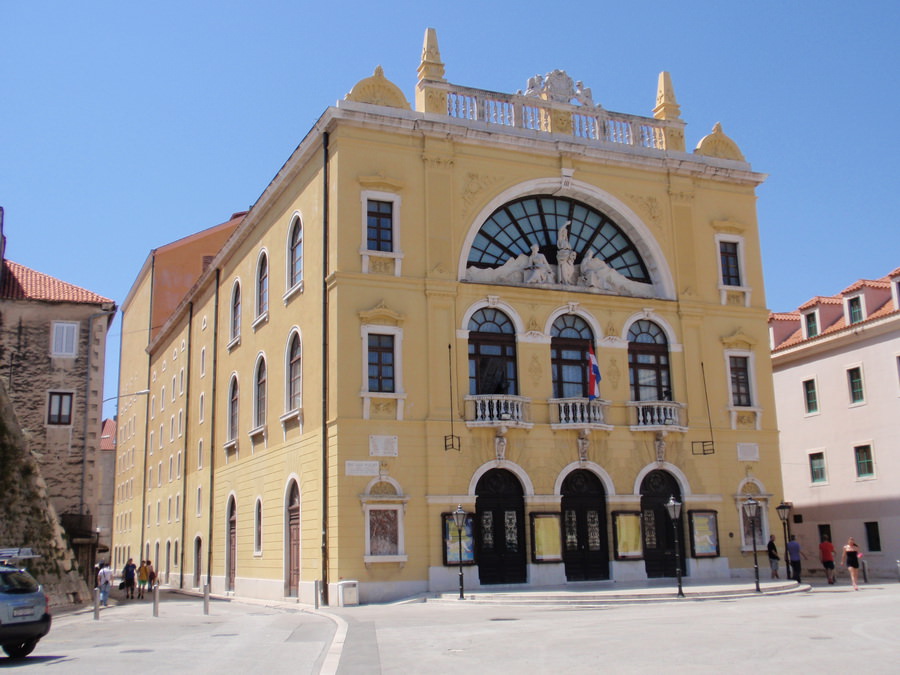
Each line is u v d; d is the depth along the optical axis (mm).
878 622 16094
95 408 38844
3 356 38094
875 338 35719
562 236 30188
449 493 26281
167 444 48625
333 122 27484
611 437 28844
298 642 15680
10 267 41125
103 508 72562
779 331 42062
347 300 26391
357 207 27094
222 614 23938
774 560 29297
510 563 26875
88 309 39781
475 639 15242
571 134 30781
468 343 27797
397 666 12227
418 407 26562
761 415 31328
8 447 30672
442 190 28234
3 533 29109
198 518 40281
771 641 13758
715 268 32000
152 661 13297
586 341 29547
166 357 51188
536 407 28156
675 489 29688
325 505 25719
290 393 29938
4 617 14148
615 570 27891
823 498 37969
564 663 12086
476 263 29016
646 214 31328
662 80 33375
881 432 35188
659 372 30344
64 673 12094
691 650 12953
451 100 29250
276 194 32500
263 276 34344
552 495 27594
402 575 25344
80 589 31547
